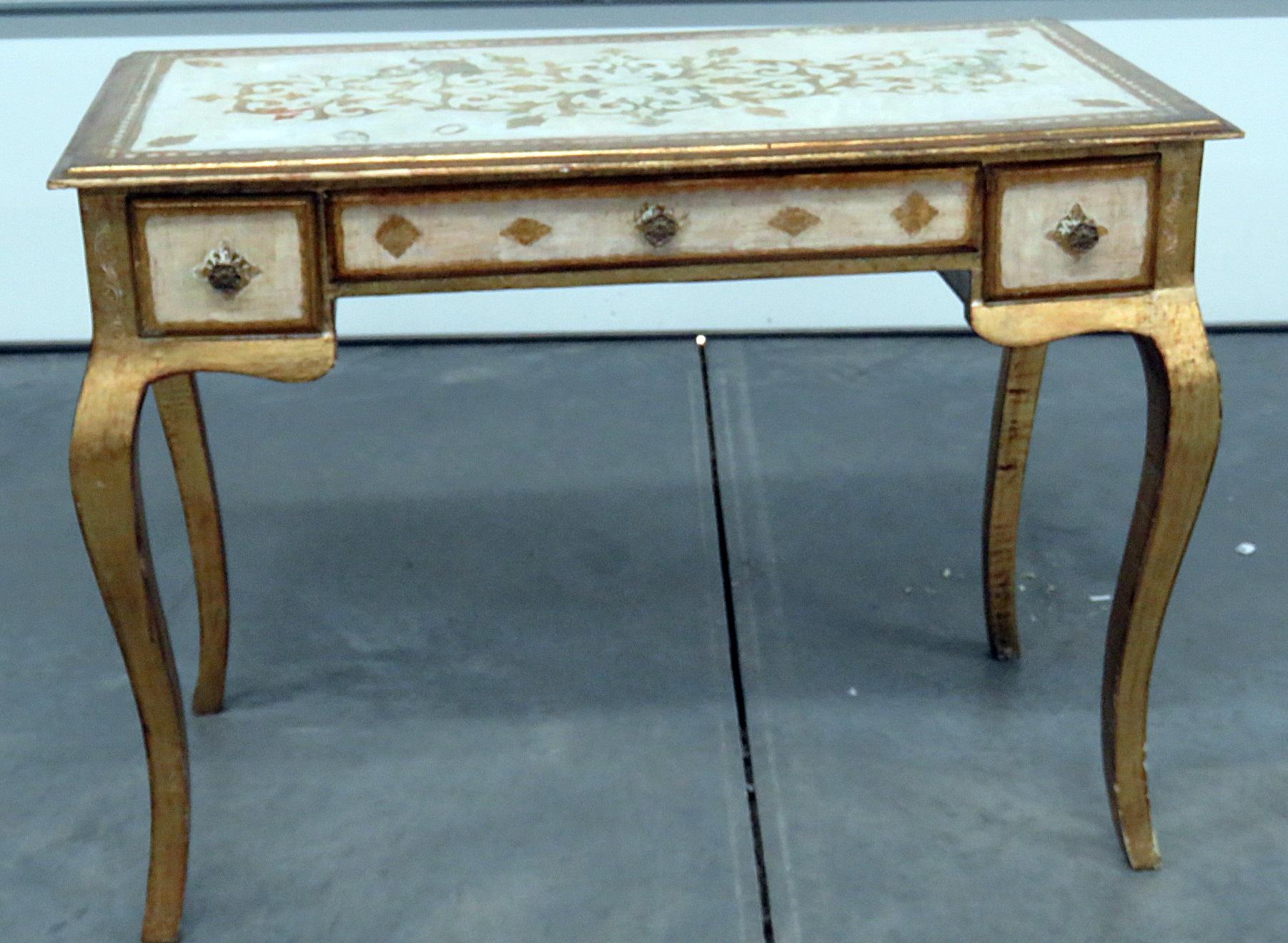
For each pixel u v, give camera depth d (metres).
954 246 1.59
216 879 1.80
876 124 1.60
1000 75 1.79
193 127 1.64
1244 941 1.67
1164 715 2.07
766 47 1.99
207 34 3.29
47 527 2.67
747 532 2.61
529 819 1.89
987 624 2.20
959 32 2.04
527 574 2.49
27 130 3.35
